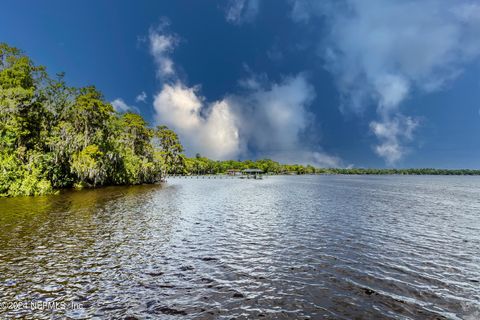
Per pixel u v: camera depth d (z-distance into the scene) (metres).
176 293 9.49
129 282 10.31
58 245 14.71
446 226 20.45
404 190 61.53
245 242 15.78
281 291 9.66
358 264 12.27
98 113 60.03
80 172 51.34
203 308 8.52
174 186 65.88
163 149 107.62
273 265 12.12
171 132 109.31
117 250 14.05
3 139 39.16
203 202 34.59
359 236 17.27
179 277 10.80
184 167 137.25
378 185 83.56
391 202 36.59
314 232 18.28
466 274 11.21
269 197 42.31
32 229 18.11
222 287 9.96
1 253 13.30
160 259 12.80
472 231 18.81
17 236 16.38
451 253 13.89
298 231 18.55
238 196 43.47
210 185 73.00
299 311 8.36
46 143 47.19
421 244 15.51
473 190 62.38
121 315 8.10
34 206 28.14
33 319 7.84
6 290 9.55
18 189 37.81
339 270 11.56
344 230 18.92
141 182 74.62
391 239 16.56
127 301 8.91
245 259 12.90
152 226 19.69
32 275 10.81
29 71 50.78
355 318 8.02
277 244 15.39
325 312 8.31
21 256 12.91
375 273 11.26
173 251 14.01
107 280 10.46
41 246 14.49
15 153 40.00
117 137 68.88
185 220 22.16
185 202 34.19
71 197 36.97
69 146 51.28
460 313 8.32
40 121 49.75
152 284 10.16
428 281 10.52
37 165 42.59
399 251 14.19
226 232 18.16
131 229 18.62
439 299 9.15
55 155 47.72
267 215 25.00
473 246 15.13
